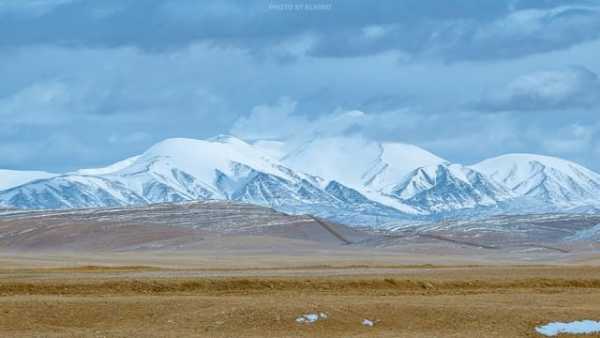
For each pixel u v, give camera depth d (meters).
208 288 188.62
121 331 138.62
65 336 134.25
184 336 135.50
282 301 156.88
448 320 146.25
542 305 164.12
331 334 139.62
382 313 147.62
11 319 144.12
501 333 140.88
